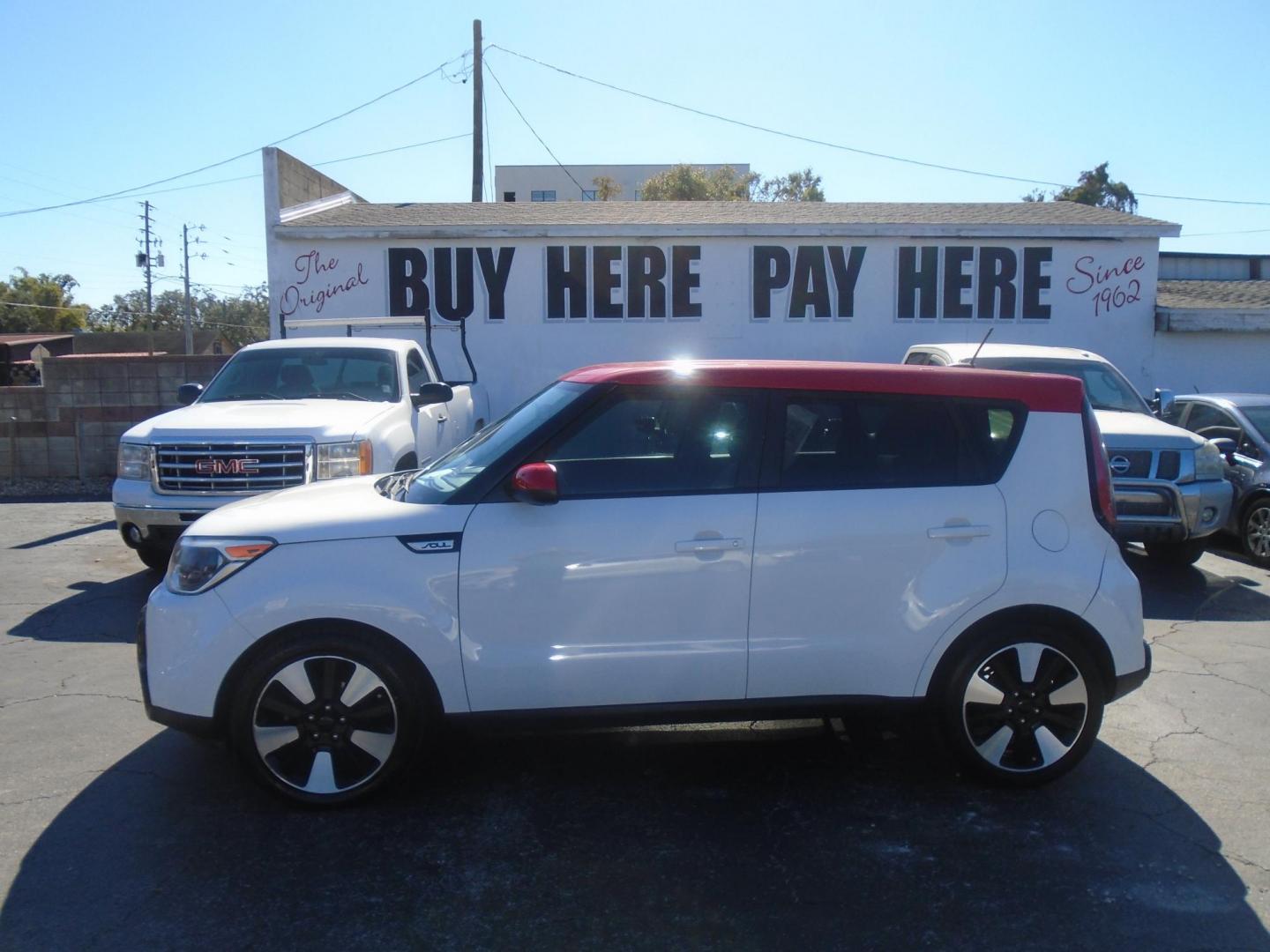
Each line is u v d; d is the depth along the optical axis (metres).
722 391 4.38
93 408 14.34
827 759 4.86
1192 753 4.95
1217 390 15.80
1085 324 15.57
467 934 3.38
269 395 8.90
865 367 4.48
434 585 4.14
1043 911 3.54
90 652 6.48
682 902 3.59
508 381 15.30
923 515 4.31
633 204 18.19
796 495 4.29
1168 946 3.34
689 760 4.84
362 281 15.16
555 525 4.19
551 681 4.21
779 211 17.02
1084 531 4.43
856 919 3.48
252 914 3.49
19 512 12.19
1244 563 9.46
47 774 4.61
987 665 4.37
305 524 4.20
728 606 4.24
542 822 4.18
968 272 15.37
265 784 4.18
